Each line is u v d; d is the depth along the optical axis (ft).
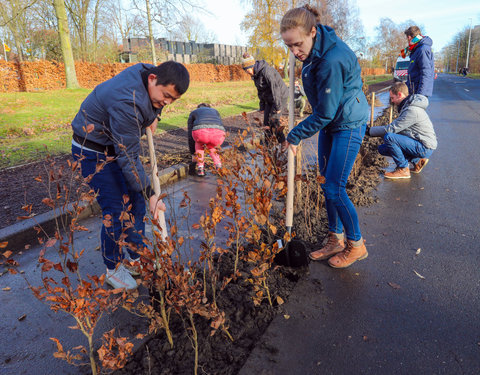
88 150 7.98
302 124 8.46
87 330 7.73
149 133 7.51
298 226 11.94
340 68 7.83
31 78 65.46
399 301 8.29
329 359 6.65
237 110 47.11
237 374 6.33
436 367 6.39
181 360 6.70
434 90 85.76
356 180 17.10
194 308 6.31
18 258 11.07
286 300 8.36
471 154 21.81
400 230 11.98
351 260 9.70
